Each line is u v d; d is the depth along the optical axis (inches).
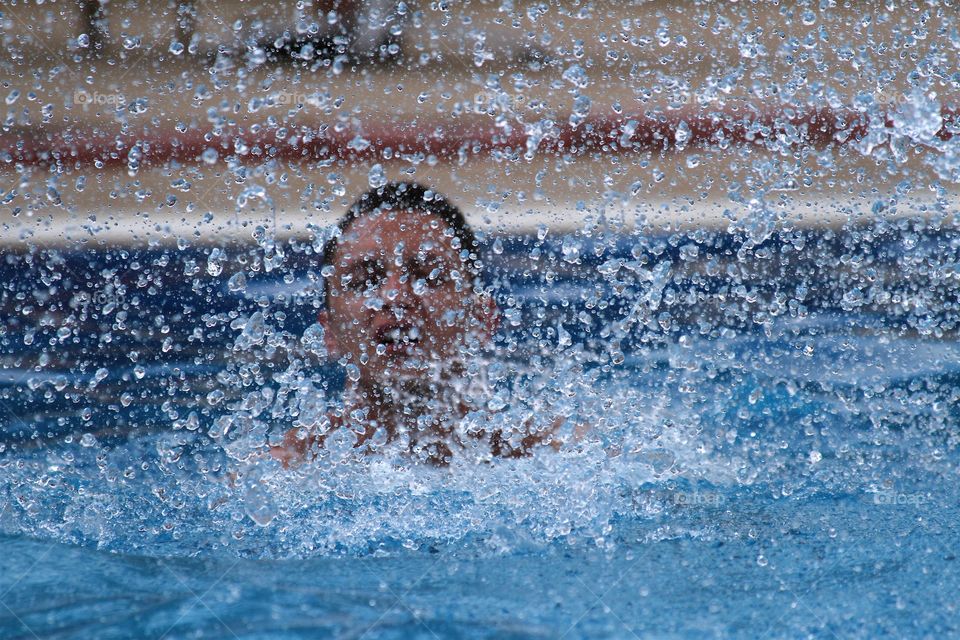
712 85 365.7
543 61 663.8
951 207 293.9
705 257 442.6
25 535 154.3
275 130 636.1
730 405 249.3
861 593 119.3
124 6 688.4
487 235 506.6
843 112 342.3
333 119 652.7
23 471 205.5
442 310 233.3
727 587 121.3
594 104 631.8
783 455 205.6
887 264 323.3
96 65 680.4
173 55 686.5
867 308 353.1
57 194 406.3
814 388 266.1
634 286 422.9
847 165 365.1
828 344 313.0
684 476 189.3
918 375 274.2
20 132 628.7
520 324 377.1
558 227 521.3
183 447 230.7
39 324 410.3
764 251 402.0
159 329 403.5
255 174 573.0
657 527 155.1
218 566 133.9
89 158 619.8
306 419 215.2
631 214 507.5
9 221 542.0
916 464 198.4
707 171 489.4
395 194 237.9
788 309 364.8
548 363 269.4
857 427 229.8
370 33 691.4
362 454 205.6
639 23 658.8
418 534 154.6
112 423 259.3
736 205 479.5
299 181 576.4
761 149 339.6
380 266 232.4
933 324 303.6
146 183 596.7
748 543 144.2
